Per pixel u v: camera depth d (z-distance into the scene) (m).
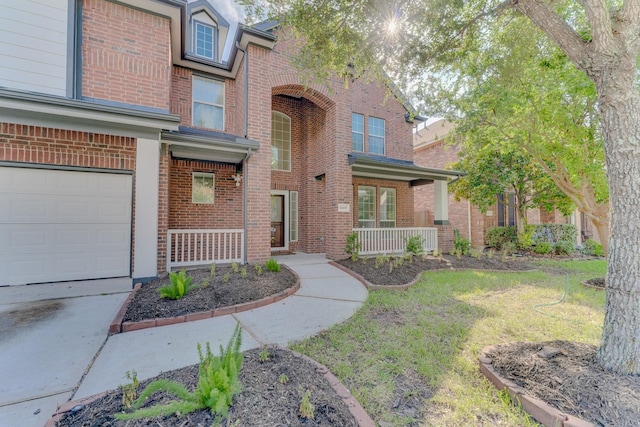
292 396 2.28
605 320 2.77
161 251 6.49
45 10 5.84
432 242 11.37
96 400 2.24
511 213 14.98
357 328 3.98
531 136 7.36
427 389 2.63
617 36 2.66
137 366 2.97
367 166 9.77
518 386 2.50
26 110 4.86
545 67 6.21
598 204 7.55
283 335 3.76
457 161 14.52
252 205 7.89
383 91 12.31
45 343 3.49
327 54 4.73
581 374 2.55
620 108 2.69
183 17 6.90
